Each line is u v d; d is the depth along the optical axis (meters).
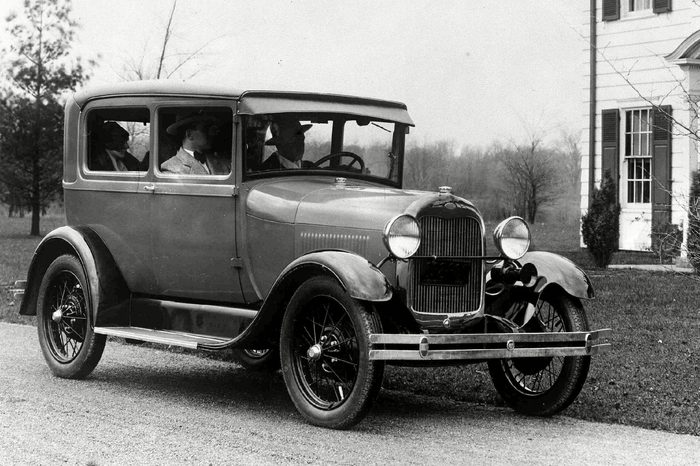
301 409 6.11
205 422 6.16
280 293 6.24
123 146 7.67
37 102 33.72
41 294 7.96
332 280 5.92
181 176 7.16
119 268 7.63
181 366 8.49
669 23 17.77
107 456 5.23
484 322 6.32
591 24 19.12
